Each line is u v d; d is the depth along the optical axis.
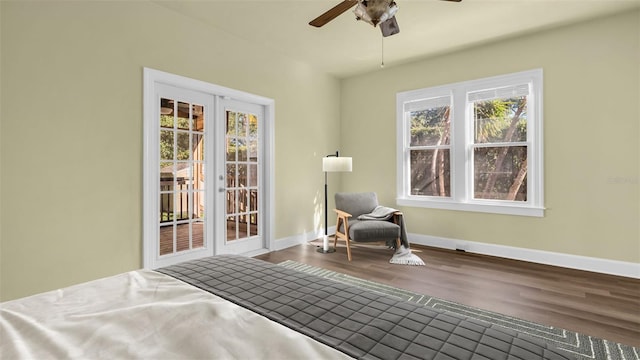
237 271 1.54
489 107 4.02
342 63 4.62
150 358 0.84
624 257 3.21
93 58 2.62
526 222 3.72
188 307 1.09
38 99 2.35
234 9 3.10
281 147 4.31
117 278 1.44
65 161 2.48
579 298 2.64
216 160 3.62
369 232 3.62
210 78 3.44
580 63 3.39
